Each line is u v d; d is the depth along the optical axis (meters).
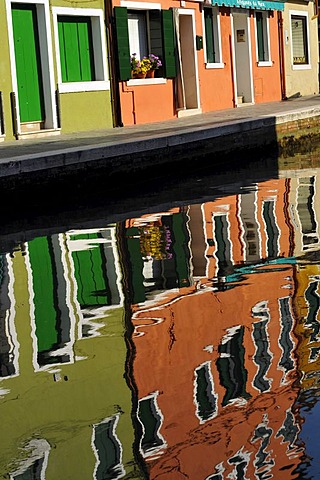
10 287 7.87
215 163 19.70
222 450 3.82
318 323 5.84
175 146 17.98
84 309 6.80
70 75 21.94
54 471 3.74
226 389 4.60
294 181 15.10
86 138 18.62
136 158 16.69
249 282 7.35
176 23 26.16
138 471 3.69
